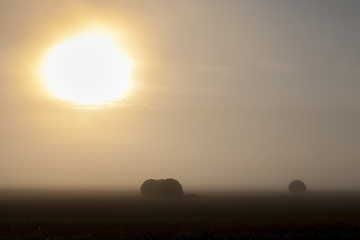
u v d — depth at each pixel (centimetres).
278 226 8362
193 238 7144
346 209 13275
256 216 10588
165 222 9044
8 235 7400
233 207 13875
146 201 16950
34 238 7125
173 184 19700
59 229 8012
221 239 7106
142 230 7906
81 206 13962
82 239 7069
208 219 9725
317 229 8031
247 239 7150
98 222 8994
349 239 7138
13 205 14412
